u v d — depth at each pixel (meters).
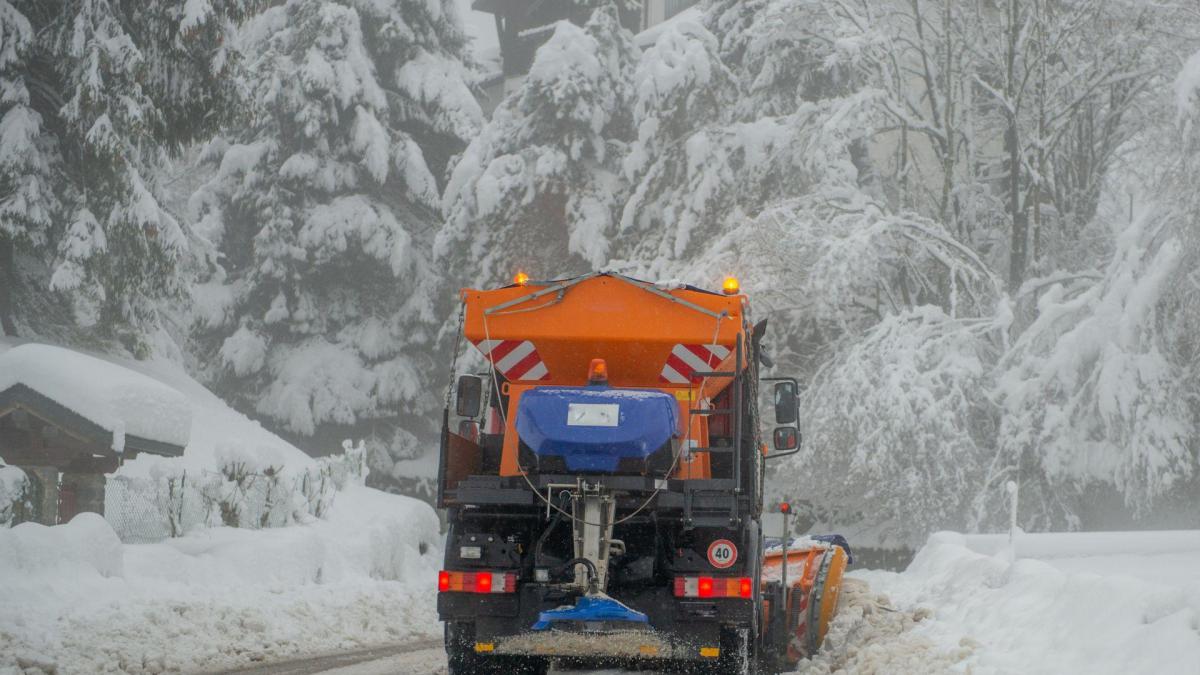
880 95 47.06
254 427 44.38
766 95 53.69
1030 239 48.16
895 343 40.94
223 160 71.69
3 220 39.00
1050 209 50.47
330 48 71.50
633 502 12.20
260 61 71.00
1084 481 38.84
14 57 38.91
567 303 13.95
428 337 72.62
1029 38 48.53
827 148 45.84
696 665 12.51
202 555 23.81
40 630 15.67
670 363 13.95
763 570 16.42
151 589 19.84
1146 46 45.97
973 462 39.66
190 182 81.44
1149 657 9.67
